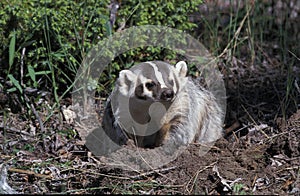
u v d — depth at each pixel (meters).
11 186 7.09
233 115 9.66
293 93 9.64
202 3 10.56
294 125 8.02
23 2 9.00
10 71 9.26
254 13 11.90
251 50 11.42
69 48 9.05
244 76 10.99
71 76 9.38
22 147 8.05
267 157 7.59
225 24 12.50
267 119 9.34
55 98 8.79
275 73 11.09
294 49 11.13
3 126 8.48
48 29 8.61
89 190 6.95
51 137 8.34
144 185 6.98
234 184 6.89
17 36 9.03
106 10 9.27
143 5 9.45
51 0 9.03
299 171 7.02
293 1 13.64
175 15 9.64
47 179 7.28
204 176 7.11
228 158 7.48
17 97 9.04
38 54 8.94
